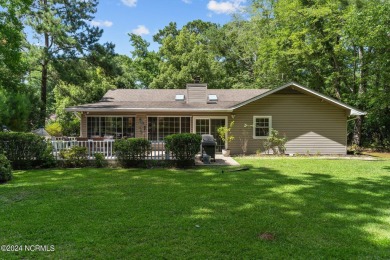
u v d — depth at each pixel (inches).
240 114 631.2
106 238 157.0
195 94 700.7
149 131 652.1
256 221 186.9
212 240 155.9
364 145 802.2
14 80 749.9
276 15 880.9
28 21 713.6
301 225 180.5
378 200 241.1
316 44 757.3
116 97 737.0
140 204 224.1
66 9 768.9
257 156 591.2
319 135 620.4
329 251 144.5
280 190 275.9
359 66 761.6
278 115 623.2
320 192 268.4
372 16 564.1
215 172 382.0
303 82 930.7
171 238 157.9
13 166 413.1
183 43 1249.4
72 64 761.0
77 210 207.2
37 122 758.5
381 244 153.3
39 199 238.1
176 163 430.0
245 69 1353.3
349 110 606.9
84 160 432.8
